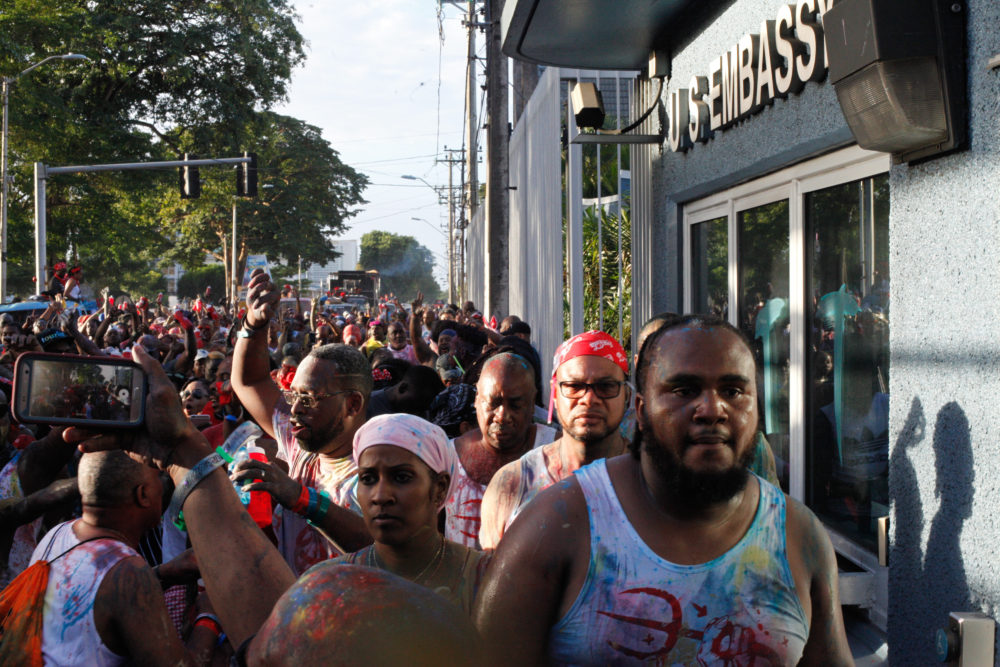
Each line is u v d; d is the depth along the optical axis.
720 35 5.20
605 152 15.25
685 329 1.50
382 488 2.29
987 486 2.63
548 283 10.27
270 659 0.79
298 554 3.06
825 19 3.12
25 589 2.23
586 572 1.55
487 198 14.17
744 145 4.90
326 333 10.84
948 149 2.81
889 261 3.53
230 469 2.74
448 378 6.47
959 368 2.79
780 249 4.72
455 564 2.37
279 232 60.81
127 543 2.39
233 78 41.25
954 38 2.76
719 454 1.44
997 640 2.56
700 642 1.51
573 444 2.92
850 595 3.64
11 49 30.47
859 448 3.96
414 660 0.77
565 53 6.37
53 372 1.70
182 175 24.47
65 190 36.56
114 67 37.00
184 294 94.75
